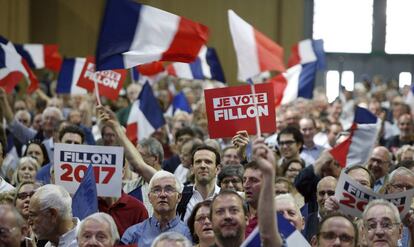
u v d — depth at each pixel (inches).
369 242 465.1
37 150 744.3
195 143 722.8
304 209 578.9
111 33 582.6
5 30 1611.7
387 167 674.2
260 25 1797.5
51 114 867.4
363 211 504.1
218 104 557.9
